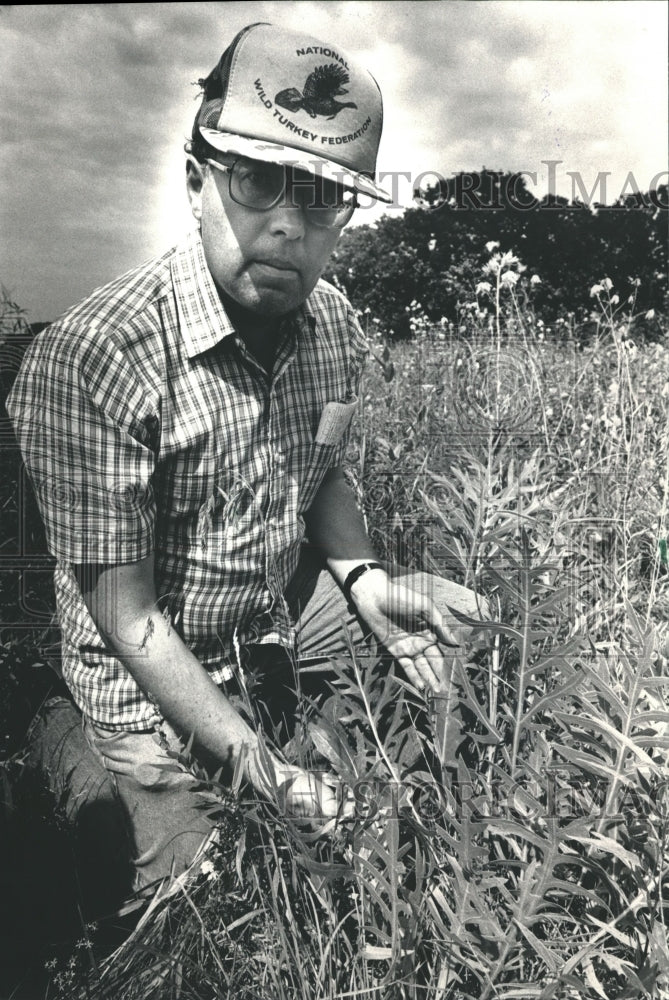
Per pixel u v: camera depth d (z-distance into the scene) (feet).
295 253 4.53
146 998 4.00
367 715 4.28
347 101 4.40
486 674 4.84
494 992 3.70
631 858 3.36
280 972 3.87
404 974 3.53
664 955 3.32
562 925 4.05
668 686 4.15
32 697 6.22
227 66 4.42
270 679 5.98
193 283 4.86
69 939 4.67
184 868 4.94
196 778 4.03
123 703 5.15
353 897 3.99
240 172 4.39
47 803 5.37
